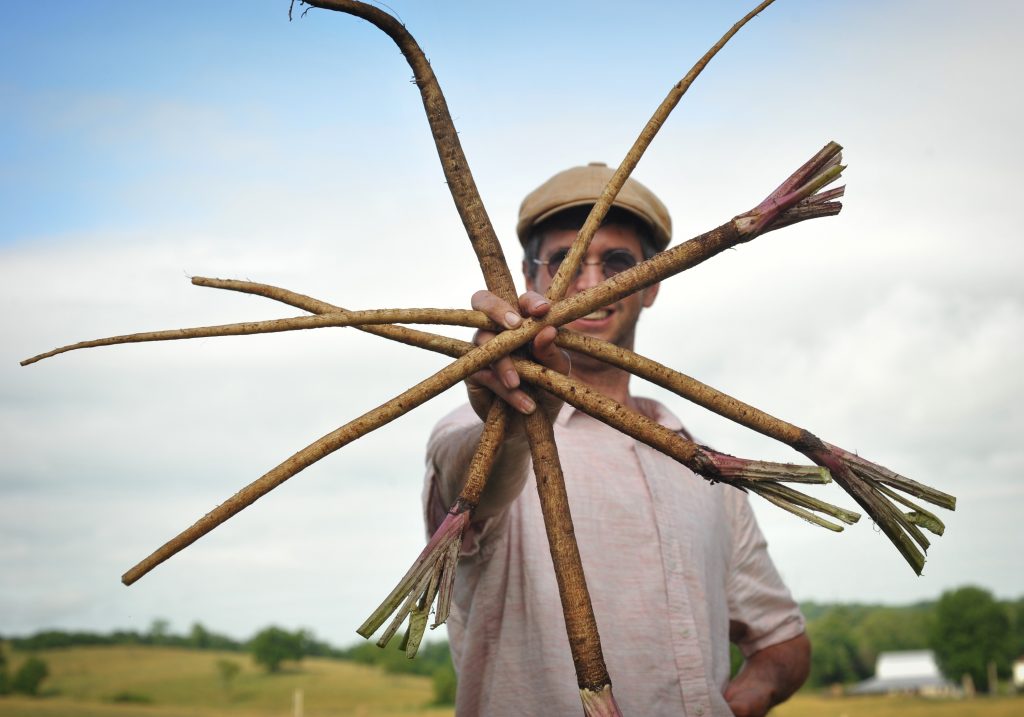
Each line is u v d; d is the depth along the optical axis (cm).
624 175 291
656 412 399
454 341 279
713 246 273
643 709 326
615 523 348
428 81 293
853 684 12825
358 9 280
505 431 277
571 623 258
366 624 248
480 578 342
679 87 290
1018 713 6919
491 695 330
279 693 8862
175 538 239
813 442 270
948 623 12094
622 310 381
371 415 253
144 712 6238
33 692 8506
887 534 270
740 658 716
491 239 286
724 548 391
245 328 258
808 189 271
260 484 243
